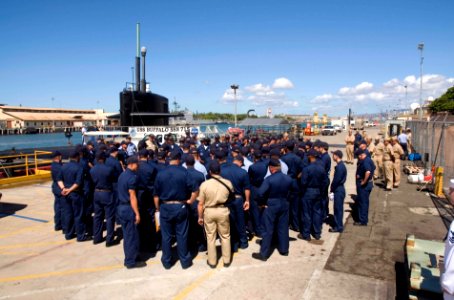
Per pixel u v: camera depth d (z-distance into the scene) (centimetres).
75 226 711
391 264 563
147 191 636
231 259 595
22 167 1577
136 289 494
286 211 597
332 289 483
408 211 888
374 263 568
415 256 473
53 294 485
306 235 675
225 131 2534
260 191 568
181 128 2117
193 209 641
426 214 859
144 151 654
